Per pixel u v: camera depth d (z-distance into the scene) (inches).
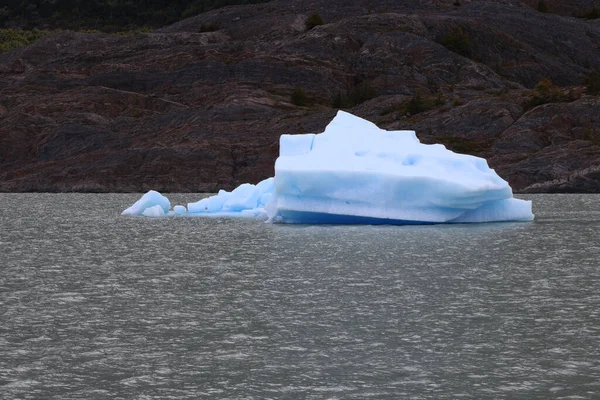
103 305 1993.1
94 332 1716.3
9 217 5162.4
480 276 2393.0
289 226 4020.7
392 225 3966.5
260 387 1359.5
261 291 2159.2
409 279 2338.8
